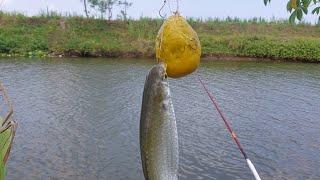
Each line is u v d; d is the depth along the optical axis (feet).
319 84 112.27
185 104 86.58
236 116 78.74
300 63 163.73
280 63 161.58
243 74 127.34
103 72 123.65
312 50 166.71
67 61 150.30
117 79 112.06
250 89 103.65
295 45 168.66
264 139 66.08
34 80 107.24
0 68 126.11
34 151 58.13
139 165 54.34
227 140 64.90
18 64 136.46
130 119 74.43
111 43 171.53
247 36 178.09
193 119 76.02
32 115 75.00
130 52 168.14
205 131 69.00
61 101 86.07
